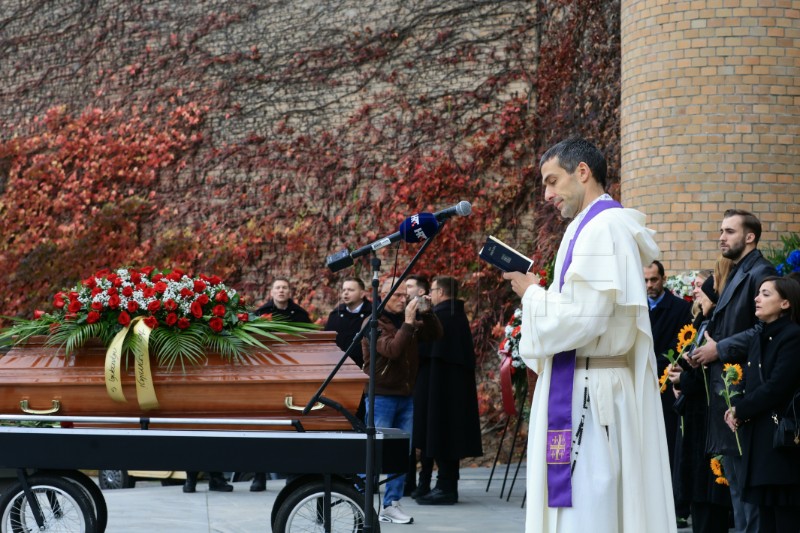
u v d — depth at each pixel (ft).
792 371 14.34
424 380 25.07
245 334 16.19
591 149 11.55
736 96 26.00
